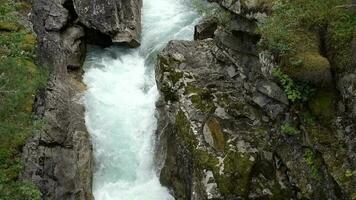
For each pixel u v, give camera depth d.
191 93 10.42
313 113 8.20
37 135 9.74
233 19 10.11
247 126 9.67
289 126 8.59
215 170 9.04
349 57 7.84
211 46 11.84
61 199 9.47
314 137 8.03
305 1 8.78
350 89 7.69
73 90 11.89
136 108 11.98
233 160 9.07
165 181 10.55
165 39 13.98
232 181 8.87
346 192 7.39
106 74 12.93
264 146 9.23
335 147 7.81
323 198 7.95
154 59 13.37
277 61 8.38
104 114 11.75
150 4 15.70
